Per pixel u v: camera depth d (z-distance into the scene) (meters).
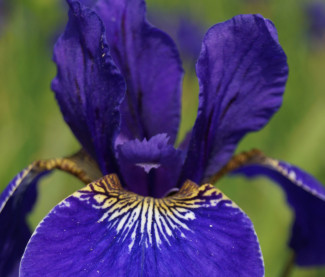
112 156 0.20
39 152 0.31
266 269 0.29
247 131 0.20
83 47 0.20
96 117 0.20
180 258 0.18
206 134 0.20
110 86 0.19
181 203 0.19
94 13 0.19
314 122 0.31
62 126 0.31
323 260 0.23
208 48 0.20
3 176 0.30
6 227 0.20
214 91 0.20
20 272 0.18
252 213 0.31
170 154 0.20
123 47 0.21
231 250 0.18
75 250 0.18
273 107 0.20
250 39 0.20
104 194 0.19
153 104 0.21
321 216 0.23
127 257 0.18
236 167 0.22
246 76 0.20
